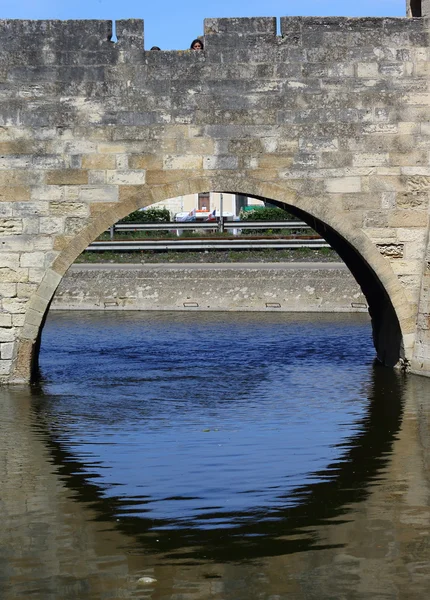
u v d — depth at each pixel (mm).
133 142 23750
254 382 24906
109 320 37875
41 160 23672
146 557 13516
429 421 20281
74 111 23641
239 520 14719
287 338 32594
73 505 15430
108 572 13078
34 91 23594
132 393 23562
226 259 44875
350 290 39500
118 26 23641
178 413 21312
